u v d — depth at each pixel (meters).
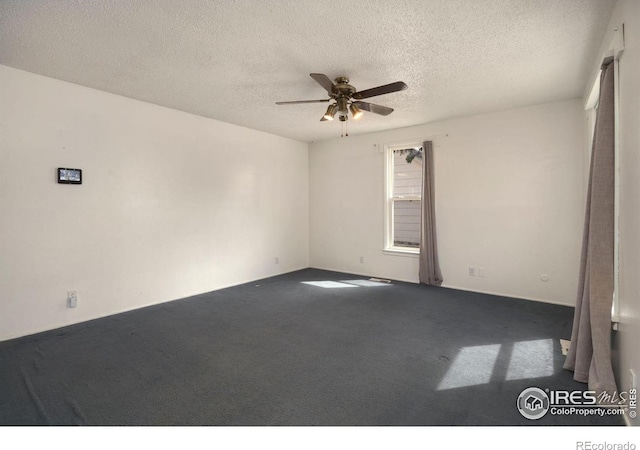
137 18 2.11
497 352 2.61
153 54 2.61
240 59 2.70
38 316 3.04
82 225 3.32
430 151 4.62
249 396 2.03
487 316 3.45
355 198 5.58
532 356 2.54
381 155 5.23
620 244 1.95
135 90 3.41
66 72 2.96
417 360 2.49
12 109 2.86
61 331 3.07
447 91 3.44
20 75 2.90
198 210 4.38
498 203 4.20
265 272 5.38
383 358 2.53
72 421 1.78
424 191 4.68
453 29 2.25
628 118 1.75
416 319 3.38
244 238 5.02
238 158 4.88
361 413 1.85
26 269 2.97
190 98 3.66
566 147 3.73
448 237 4.61
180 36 2.34
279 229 5.62
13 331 2.91
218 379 2.23
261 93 3.50
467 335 2.96
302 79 3.11
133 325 3.23
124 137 3.62
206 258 4.49
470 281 4.46
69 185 3.22
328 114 3.10
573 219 3.73
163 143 3.97
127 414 1.84
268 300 4.07
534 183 3.95
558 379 2.20
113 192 3.54
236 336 2.96
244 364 2.44
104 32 2.28
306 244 6.20
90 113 3.35
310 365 2.42
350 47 2.50
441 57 2.66
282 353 2.62
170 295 4.09
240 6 1.99
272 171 5.46
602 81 2.06
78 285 3.30
